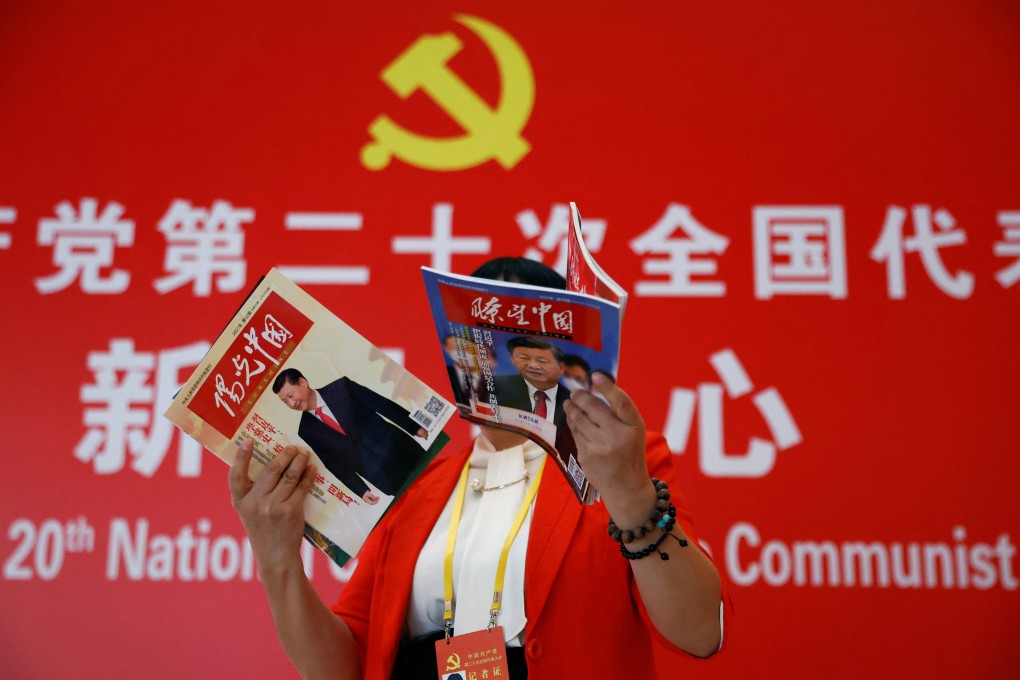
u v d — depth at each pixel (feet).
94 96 9.77
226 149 9.68
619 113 9.71
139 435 9.04
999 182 9.41
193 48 9.92
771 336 9.11
